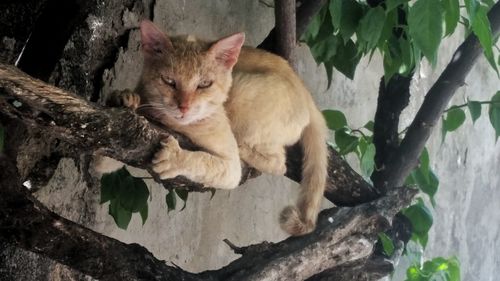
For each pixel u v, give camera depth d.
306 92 1.01
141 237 1.17
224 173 0.85
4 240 0.79
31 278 0.90
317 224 0.95
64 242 0.75
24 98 0.65
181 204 1.23
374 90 1.61
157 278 0.80
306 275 0.91
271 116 0.94
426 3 0.87
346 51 1.05
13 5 0.84
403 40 1.02
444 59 1.79
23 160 0.80
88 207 1.08
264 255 0.90
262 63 0.97
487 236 2.00
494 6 1.06
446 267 1.16
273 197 1.43
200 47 0.88
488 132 1.97
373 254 1.01
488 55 0.94
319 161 0.98
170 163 0.76
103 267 0.77
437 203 1.84
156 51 0.88
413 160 1.08
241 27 1.29
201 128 0.86
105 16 0.96
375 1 1.01
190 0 1.18
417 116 1.08
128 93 0.76
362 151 1.09
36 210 0.73
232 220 1.35
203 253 1.29
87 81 0.94
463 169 1.91
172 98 0.85
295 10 0.99
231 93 0.93
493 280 2.02
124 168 0.93
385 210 0.97
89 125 0.67
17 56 0.84
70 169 1.04
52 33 0.83
